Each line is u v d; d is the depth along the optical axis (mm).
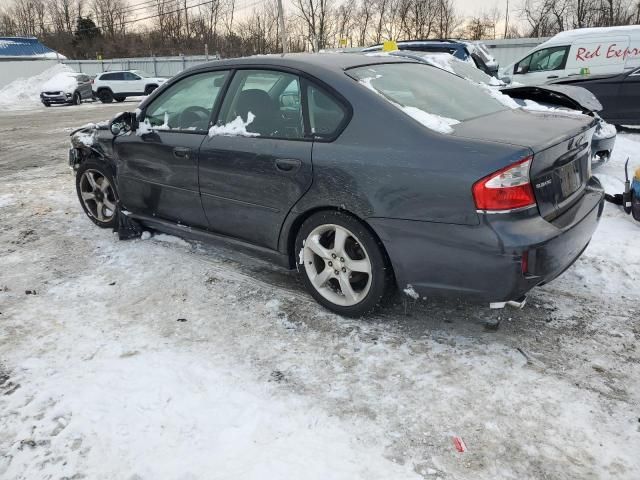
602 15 39094
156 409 2529
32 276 4078
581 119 3281
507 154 2568
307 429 2395
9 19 74000
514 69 12734
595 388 2639
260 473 2135
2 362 2934
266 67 3506
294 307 3500
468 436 2346
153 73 41531
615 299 3502
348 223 3070
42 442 2338
